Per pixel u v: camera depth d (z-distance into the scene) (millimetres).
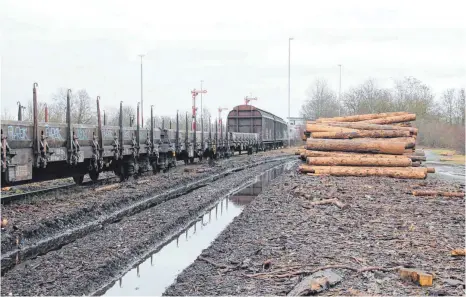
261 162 34125
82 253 8125
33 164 10984
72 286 6578
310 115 83750
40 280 6754
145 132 19016
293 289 5840
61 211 10805
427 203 12500
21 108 13539
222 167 26453
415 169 18672
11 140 10156
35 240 9062
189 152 25094
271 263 7121
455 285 5777
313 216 10734
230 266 7297
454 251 7133
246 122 47844
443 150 47938
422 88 72375
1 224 8930
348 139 21344
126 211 12609
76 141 12742
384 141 20172
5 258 7941
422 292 5598
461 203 12562
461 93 57969
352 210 11422
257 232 9539
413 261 6871
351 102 75375
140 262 8227
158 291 6785
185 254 8750
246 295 5895
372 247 7742
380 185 16250
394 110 62625
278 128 60531
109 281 7184
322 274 6234
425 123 56594
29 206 11148
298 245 8031
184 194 16516
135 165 17969
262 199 14242
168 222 10914
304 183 16891
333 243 8070
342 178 18469
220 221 12000
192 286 6488
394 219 10250
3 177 9891
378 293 5574
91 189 14719
